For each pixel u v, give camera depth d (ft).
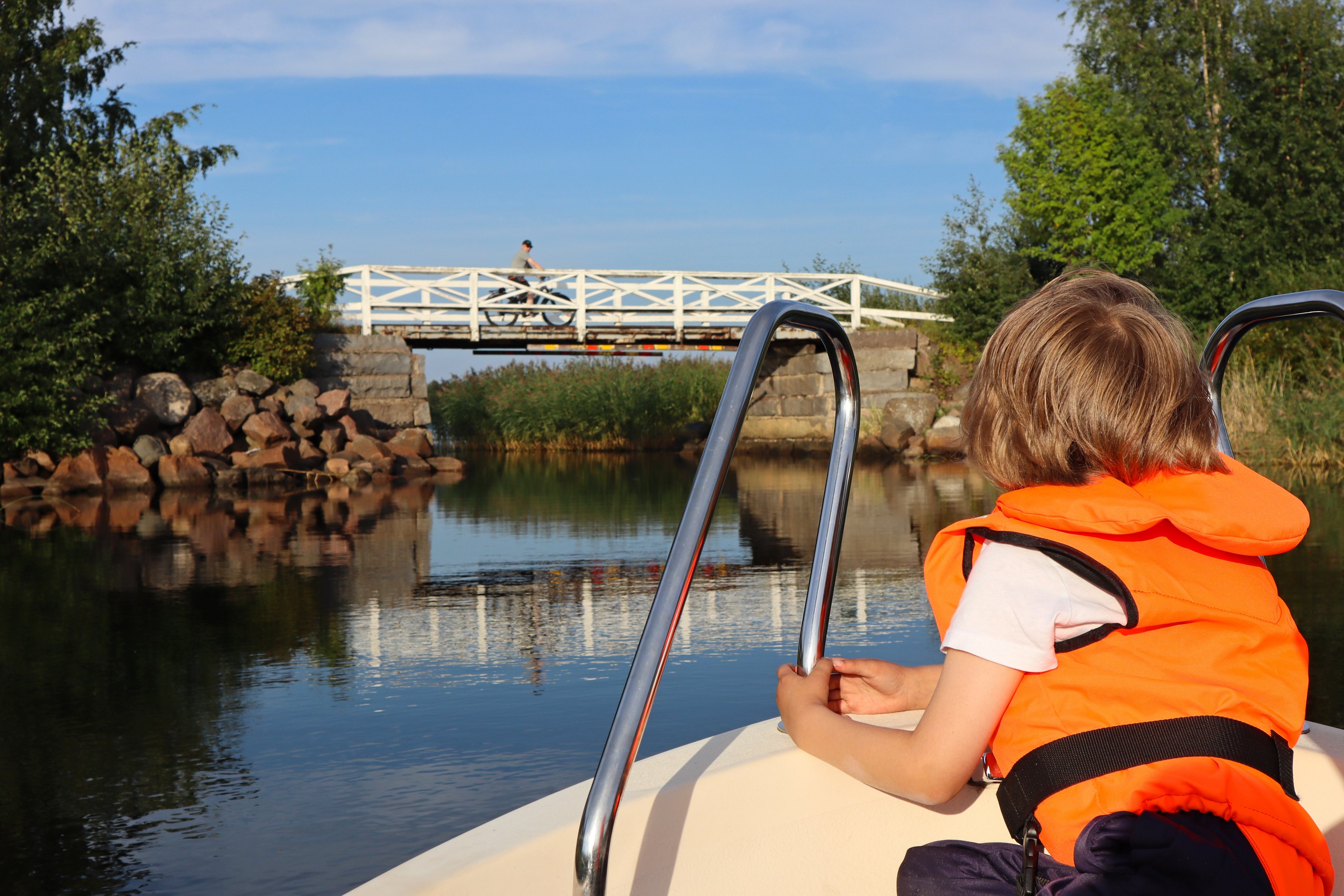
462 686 12.97
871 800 3.57
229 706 12.13
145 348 53.36
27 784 9.54
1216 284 69.15
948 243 70.18
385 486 49.06
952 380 68.23
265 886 7.36
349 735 10.94
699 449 79.61
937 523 30.12
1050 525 2.76
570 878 2.93
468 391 86.58
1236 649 2.70
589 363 82.48
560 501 40.01
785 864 3.41
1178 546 2.76
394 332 66.23
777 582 20.74
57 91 70.28
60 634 16.39
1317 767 3.84
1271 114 70.90
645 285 71.92
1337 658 13.12
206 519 34.27
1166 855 2.51
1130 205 67.67
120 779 9.68
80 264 50.72
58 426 45.42
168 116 73.51
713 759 3.45
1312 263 66.49
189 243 55.42
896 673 3.96
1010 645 2.72
